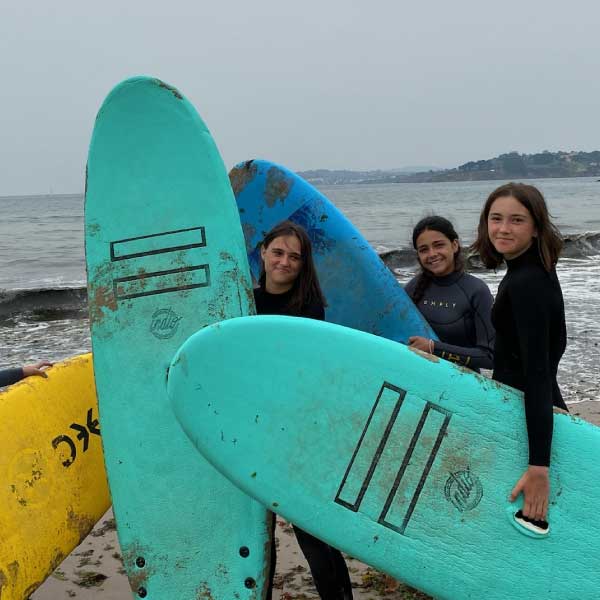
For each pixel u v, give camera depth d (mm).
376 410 2260
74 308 11172
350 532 2248
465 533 2223
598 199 64250
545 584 2186
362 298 4355
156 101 3111
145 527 2732
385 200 74125
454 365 2303
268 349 2219
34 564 2736
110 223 3119
